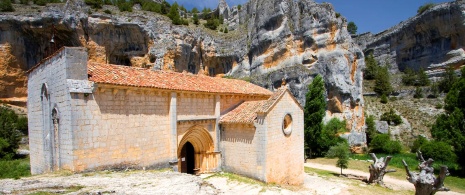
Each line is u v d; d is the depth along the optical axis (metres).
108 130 18.06
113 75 19.31
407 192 28.06
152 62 62.94
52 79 18.66
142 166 19.88
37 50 59.19
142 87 19.42
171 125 21.61
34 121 22.36
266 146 22.69
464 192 30.62
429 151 49.22
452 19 86.88
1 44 56.06
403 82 99.50
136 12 68.62
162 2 97.19
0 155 42.81
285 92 25.41
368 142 72.12
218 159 25.44
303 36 68.81
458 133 39.31
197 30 73.31
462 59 86.44
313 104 53.56
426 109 82.44
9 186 13.06
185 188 14.30
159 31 64.19
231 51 75.94
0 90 58.06
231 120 24.53
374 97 94.81
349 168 42.41
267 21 72.56
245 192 19.77
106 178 15.62
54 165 18.52
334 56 65.12
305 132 53.47
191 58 70.25
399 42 107.81
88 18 57.72
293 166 26.34
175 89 21.53
